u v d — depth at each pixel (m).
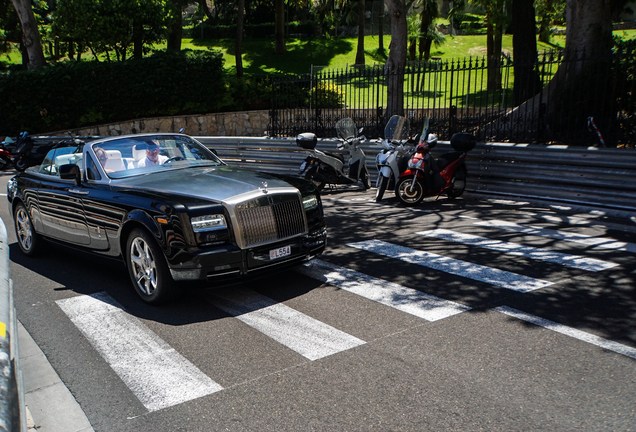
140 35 27.75
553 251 6.38
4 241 2.40
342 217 8.95
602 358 3.70
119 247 5.36
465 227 7.83
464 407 3.15
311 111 16.33
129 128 25.48
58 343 4.30
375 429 2.96
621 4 13.98
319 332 4.32
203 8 58.31
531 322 4.34
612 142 9.56
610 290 5.00
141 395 3.44
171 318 4.76
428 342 4.05
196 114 26.81
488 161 10.18
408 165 9.59
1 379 1.34
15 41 38.00
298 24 57.03
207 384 3.55
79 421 3.17
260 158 14.52
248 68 45.41
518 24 22.27
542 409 3.10
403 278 5.61
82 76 24.72
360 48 47.09
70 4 25.69
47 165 6.98
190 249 4.68
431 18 42.69
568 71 11.10
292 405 3.25
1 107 23.92
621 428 2.89
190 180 5.41
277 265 5.12
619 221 7.86
